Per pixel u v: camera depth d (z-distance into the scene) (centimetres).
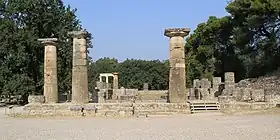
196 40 7244
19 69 4850
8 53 4712
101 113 3158
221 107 3366
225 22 6222
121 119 2912
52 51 3700
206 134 1966
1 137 1967
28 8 4806
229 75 4347
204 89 4766
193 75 7000
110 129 2275
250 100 3700
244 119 2745
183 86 3319
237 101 3650
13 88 4606
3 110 4084
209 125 2403
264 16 4891
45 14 4906
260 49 5234
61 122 2766
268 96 3666
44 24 4906
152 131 2134
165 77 9938
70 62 4991
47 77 3675
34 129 2336
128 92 5847
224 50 6500
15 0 4834
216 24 6375
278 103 3350
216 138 1809
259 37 5212
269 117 2841
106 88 5706
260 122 2517
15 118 3117
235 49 6119
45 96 3653
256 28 5075
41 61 5016
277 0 4772
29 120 2950
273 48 5094
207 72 6612
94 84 8069
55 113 3212
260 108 3325
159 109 3195
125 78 9950
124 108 3169
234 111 3272
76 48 3431
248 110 3291
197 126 2355
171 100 3316
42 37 5003
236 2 5200
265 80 4591
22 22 4941
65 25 5062
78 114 3173
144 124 2530
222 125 2388
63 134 2066
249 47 5288
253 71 5416
